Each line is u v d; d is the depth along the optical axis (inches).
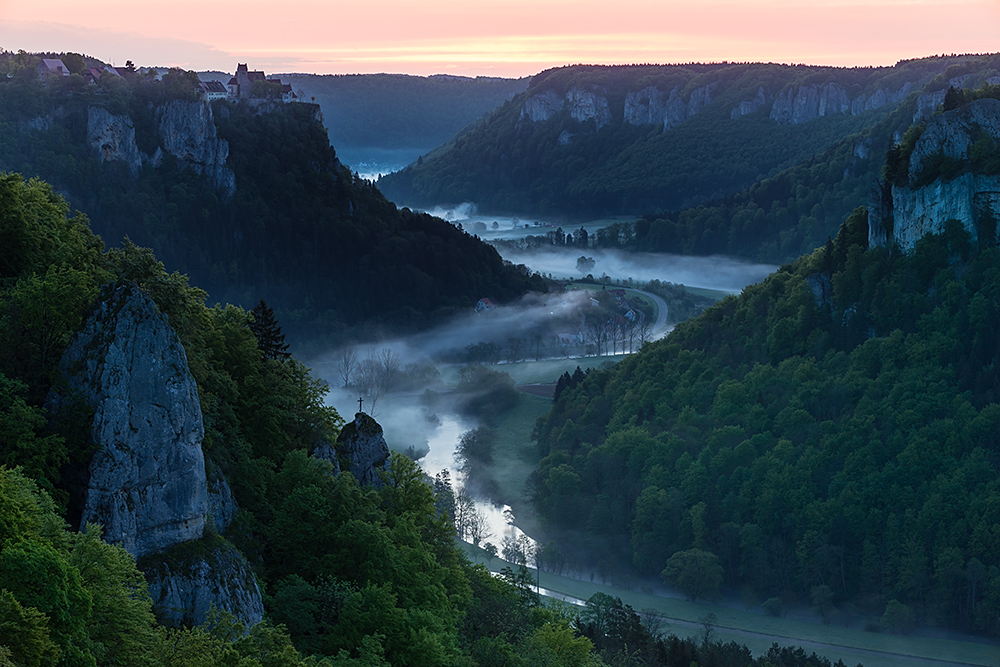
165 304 3408.0
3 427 2600.9
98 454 2657.5
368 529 3484.3
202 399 3363.7
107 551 2285.9
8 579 1985.7
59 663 1991.9
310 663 2630.4
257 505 3484.3
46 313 2940.5
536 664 3612.2
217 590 2770.7
